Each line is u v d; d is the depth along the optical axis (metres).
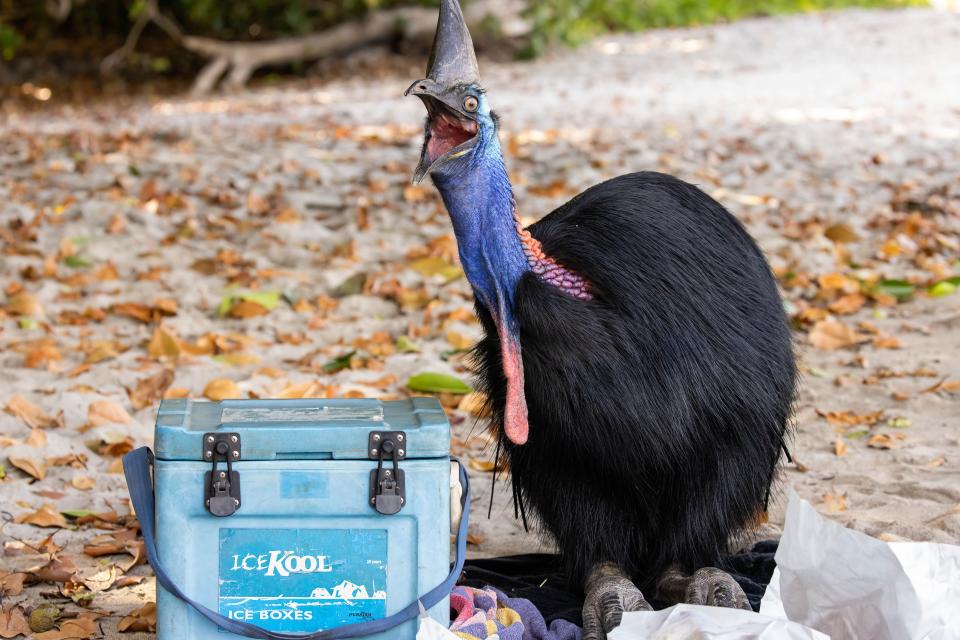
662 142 11.58
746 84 16.06
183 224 8.52
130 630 3.53
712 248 3.48
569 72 17.50
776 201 9.20
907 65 17.58
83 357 6.15
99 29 19.75
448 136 3.27
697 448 3.39
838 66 17.62
